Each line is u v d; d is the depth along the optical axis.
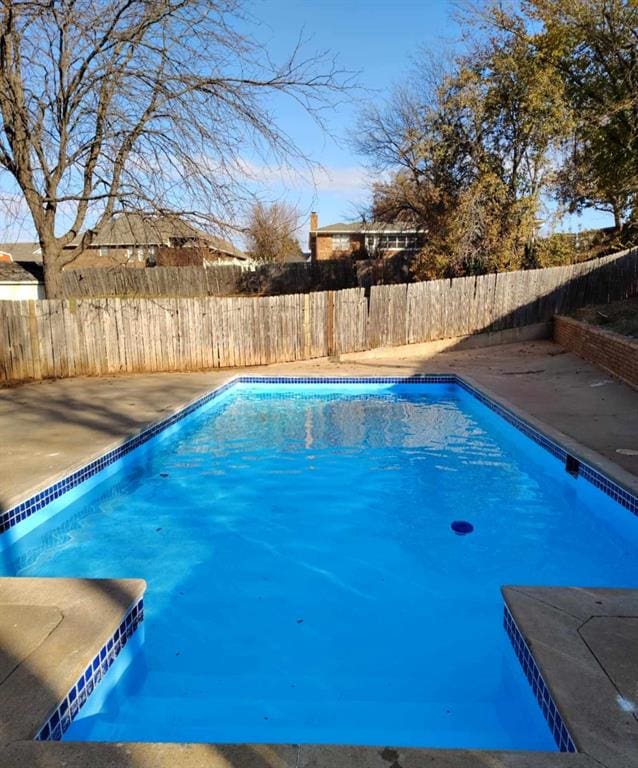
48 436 5.80
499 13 15.34
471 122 16.44
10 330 9.67
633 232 18.12
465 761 1.60
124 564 4.04
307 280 23.94
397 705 2.53
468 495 5.35
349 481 5.71
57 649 2.19
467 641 3.07
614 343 8.41
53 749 1.67
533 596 2.58
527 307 12.99
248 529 4.63
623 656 2.10
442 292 12.49
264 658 2.90
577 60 15.86
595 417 6.32
